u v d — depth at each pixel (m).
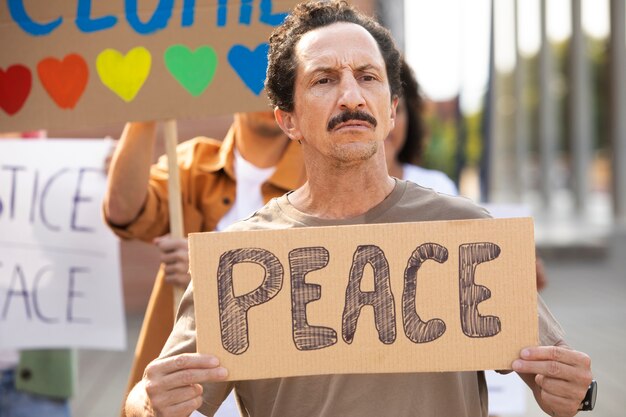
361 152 2.34
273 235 2.32
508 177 40.47
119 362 8.34
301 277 2.32
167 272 3.29
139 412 2.37
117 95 3.35
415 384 2.35
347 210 2.45
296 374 2.30
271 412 2.43
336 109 2.34
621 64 19.12
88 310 4.12
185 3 3.31
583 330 9.55
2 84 3.42
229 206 3.59
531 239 2.29
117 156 3.44
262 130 3.55
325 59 2.36
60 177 4.16
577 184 24.05
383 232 2.31
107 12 3.34
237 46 3.29
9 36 3.40
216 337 2.30
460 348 2.29
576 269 14.47
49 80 3.39
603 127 38.38
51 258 4.14
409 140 4.23
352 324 2.31
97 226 4.13
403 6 14.41
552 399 2.25
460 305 2.29
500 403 4.24
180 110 3.31
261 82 3.28
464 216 2.43
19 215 4.14
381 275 2.31
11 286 4.13
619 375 7.59
